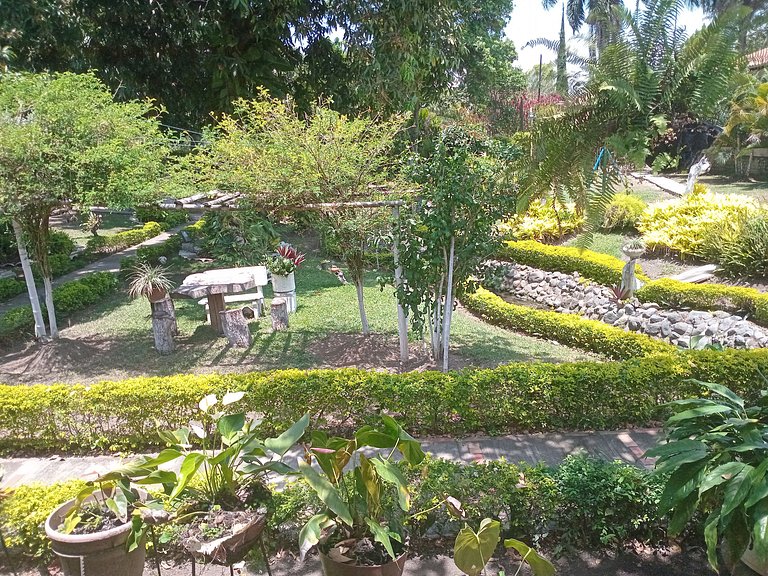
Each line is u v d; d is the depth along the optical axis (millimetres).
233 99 9195
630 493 3154
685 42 2002
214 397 3018
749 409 2744
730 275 8250
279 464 2516
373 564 2428
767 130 13242
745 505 2182
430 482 3238
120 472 2531
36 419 4426
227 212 5938
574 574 3021
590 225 2039
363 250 6820
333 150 5789
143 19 9688
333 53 10836
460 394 4496
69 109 5781
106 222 16688
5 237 11062
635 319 7535
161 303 6816
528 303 9320
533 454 4273
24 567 3143
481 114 19234
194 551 2283
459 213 5688
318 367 6258
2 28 8000
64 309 8312
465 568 2412
